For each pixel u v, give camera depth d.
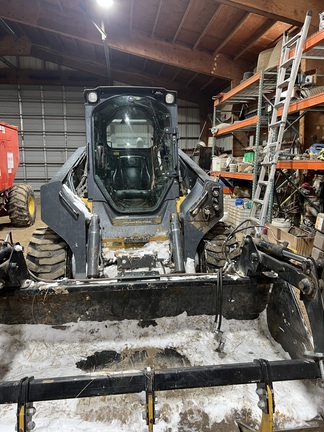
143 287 1.60
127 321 1.77
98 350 1.65
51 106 10.98
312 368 1.12
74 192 2.38
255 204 3.96
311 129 4.20
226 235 2.40
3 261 1.51
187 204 2.33
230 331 1.77
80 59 9.73
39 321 1.70
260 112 4.26
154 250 2.19
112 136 2.84
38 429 1.22
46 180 11.26
